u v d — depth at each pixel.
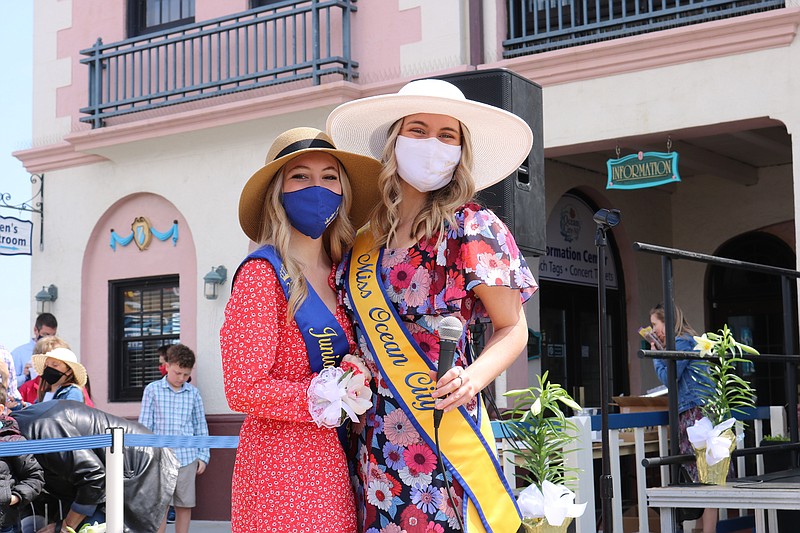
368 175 2.88
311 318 2.68
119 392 11.02
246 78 9.80
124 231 11.04
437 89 2.81
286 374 2.66
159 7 11.05
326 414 2.53
